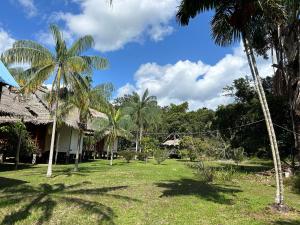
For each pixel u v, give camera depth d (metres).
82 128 23.34
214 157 32.47
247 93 33.94
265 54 26.12
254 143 30.36
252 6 12.70
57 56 18.47
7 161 28.66
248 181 21.69
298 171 23.98
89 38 18.62
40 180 17.17
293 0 12.16
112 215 10.12
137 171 23.77
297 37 23.55
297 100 23.80
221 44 14.42
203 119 74.88
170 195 14.04
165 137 65.00
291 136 28.20
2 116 21.69
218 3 13.57
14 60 17.55
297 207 13.00
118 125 32.34
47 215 9.73
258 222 10.28
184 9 13.73
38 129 29.72
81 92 19.17
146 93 50.16
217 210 11.74
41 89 29.73
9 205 10.70
